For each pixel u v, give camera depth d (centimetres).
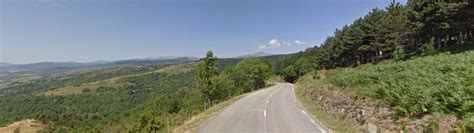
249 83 8488
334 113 2119
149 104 10306
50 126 12406
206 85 5106
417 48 4850
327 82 3475
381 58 5862
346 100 2064
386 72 2502
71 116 15112
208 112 2977
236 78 8394
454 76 1471
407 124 1237
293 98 4038
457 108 1114
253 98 4381
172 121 3047
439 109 1193
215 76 5216
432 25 3906
